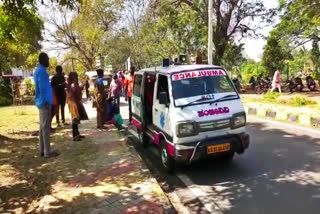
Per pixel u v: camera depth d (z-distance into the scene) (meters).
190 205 5.99
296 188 6.33
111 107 12.75
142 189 6.25
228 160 8.24
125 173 7.17
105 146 9.52
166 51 41.50
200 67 8.15
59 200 6.00
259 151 8.88
